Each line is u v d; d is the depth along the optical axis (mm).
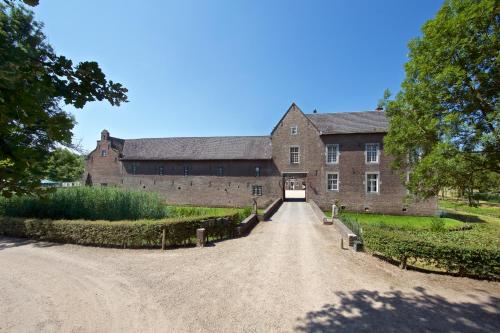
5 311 6066
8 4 2197
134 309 6121
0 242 12203
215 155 30641
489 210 27797
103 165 34031
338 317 5746
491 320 5625
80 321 5633
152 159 32000
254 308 6160
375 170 25266
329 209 26359
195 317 5777
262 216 17953
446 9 9023
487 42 7785
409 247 8648
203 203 30453
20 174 2012
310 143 27422
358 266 8984
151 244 11539
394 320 5617
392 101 12000
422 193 10555
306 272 8438
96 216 14992
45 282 7660
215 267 8891
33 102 2053
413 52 10602
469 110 8453
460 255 8062
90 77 2342
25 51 2084
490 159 8297
